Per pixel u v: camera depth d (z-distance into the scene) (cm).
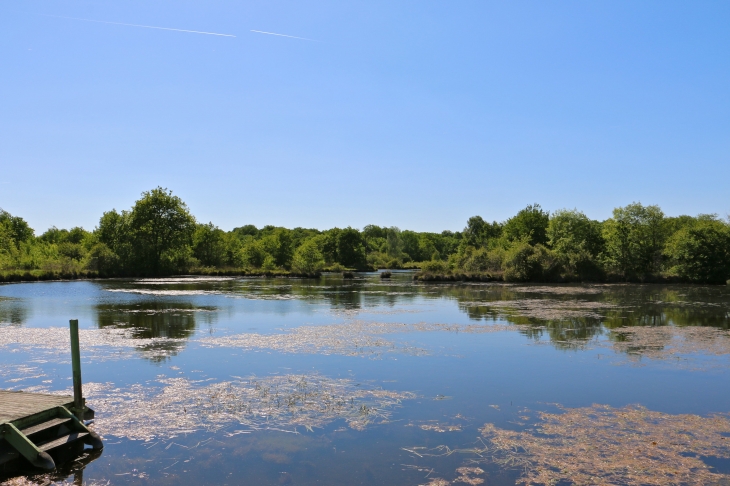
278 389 1489
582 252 6384
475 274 6462
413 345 2152
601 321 2866
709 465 993
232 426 1200
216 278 7362
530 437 1137
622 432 1167
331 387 1511
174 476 952
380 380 1594
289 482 927
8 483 933
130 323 2742
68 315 3056
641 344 2175
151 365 1775
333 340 2258
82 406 1172
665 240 6538
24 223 10919
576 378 1628
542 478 940
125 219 7881
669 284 5922
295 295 4525
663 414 1290
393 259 12612
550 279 6216
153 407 1327
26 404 1123
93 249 7381
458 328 2609
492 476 948
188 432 1164
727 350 2052
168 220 7819
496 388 1513
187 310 3338
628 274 6225
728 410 1325
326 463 1003
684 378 1633
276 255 9862
